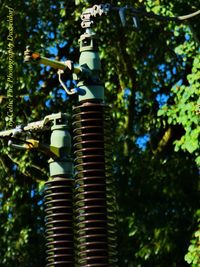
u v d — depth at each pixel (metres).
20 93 23.14
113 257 7.77
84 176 7.87
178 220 22.33
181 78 23.36
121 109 23.31
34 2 23.41
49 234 8.41
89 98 8.15
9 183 23.58
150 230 22.25
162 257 22.30
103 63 23.47
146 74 23.27
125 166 22.97
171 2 20.95
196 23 21.08
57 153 8.78
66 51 23.94
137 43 23.23
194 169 22.64
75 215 8.48
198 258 19.19
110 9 8.26
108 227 7.79
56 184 8.59
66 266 8.30
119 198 22.67
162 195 22.67
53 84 23.72
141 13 8.18
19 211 23.31
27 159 22.81
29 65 23.19
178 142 19.45
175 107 19.78
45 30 23.50
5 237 23.23
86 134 7.97
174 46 22.86
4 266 23.17
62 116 8.93
